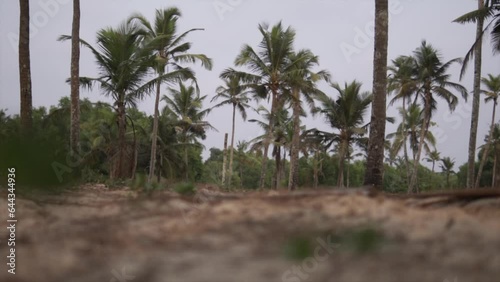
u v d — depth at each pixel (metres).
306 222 3.76
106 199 6.47
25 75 11.20
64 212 4.88
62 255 3.02
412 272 2.49
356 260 2.75
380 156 9.40
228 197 5.83
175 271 2.60
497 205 4.88
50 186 5.77
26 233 3.80
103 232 3.73
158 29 20.34
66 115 17.92
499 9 16.00
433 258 2.72
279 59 22.56
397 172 60.59
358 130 27.52
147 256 2.93
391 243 3.07
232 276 2.49
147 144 33.62
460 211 4.50
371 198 5.18
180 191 6.38
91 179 14.91
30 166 5.54
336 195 5.30
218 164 57.50
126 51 18.12
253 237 3.34
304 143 31.25
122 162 20.44
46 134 6.13
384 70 9.56
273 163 62.12
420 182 57.25
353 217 3.92
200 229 3.67
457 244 3.00
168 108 35.72
